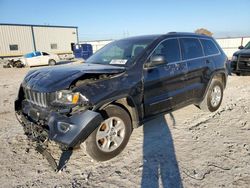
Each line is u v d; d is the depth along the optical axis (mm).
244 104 6070
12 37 29438
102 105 3111
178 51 4465
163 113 4180
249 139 3895
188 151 3533
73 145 2809
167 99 4164
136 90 3553
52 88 3027
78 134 2820
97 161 3326
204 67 4949
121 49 4281
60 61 25531
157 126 4605
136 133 4285
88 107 2977
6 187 2811
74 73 3225
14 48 29797
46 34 32594
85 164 3287
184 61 4508
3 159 3490
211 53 5332
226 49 29500
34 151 3744
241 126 4500
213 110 5398
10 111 6242
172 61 4281
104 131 3254
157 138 4047
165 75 4051
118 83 3332
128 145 3805
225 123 4684
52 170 3168
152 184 2777
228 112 5398
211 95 5285
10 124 5105
